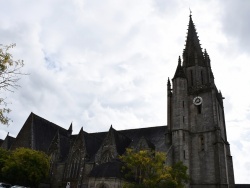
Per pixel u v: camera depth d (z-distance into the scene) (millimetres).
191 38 84375
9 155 66938
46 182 73250
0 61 21312
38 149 80562
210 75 74250
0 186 50281
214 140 64438
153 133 74375
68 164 73562
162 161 49781
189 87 75188
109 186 53438
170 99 74062
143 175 50094
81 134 75062
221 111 76125
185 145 65000
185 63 80312
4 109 22656
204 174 62375
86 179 66375
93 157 70750
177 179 49375
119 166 56688
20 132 85125
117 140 69062
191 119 70188
